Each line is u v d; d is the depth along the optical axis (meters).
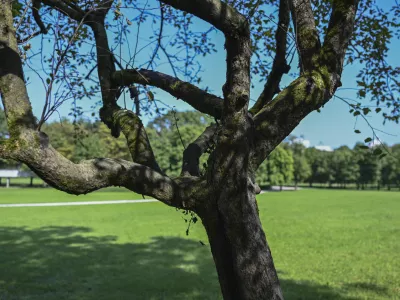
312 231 16.11
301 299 7.50
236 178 2.66
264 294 2.72
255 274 2.71
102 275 8.70
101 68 4.14
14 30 2.54
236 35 2.56
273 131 2.87
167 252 11.17
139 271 9.09
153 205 27.42
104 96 4.08
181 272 9.05
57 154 2.29
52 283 8.02
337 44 3.11
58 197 34.66
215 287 7.96
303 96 2.90
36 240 12.75
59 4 4.16
